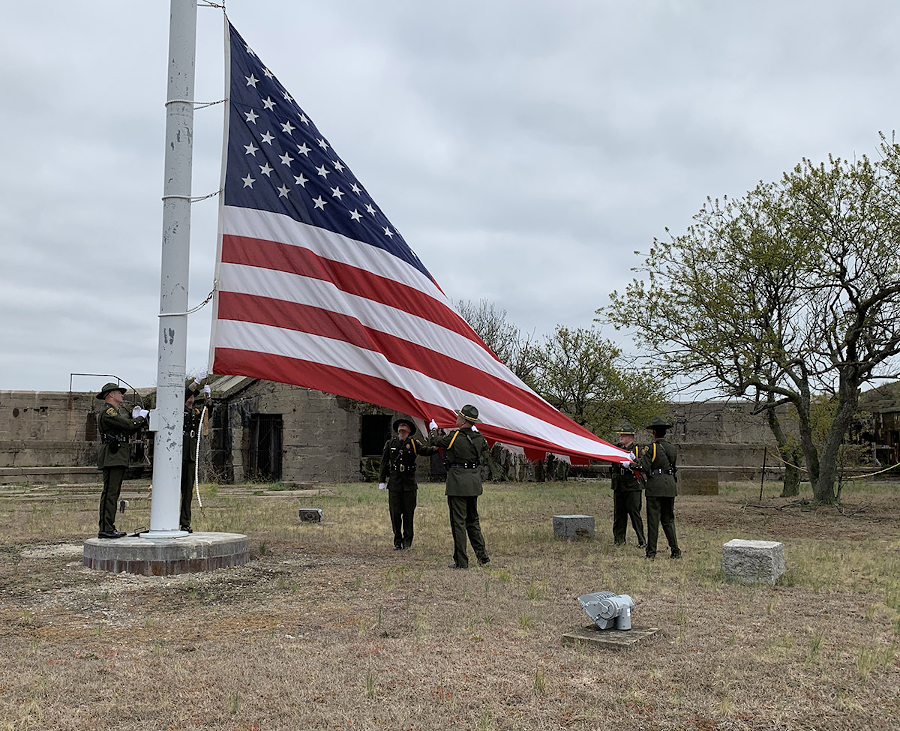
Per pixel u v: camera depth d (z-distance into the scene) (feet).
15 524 45.88
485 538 41.75
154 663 17.52
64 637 20.17
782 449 78.28
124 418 31.58
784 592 26.94
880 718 14.73
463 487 31.50
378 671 17.03
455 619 22.06
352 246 33.78
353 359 32.58
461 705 15.02
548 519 53.36
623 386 103.35
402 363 33.53
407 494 37.35
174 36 32.17
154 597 25.09
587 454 35.94
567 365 112.27
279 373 31.50
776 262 62.18
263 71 34.04
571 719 14.42
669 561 33.83
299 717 14.32
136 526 45.03
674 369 65.46
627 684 16.35
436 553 35.78
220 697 15.31
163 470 31.45
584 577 29.27
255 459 105.91
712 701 15.44
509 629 20.90
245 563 31.60
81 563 31.14
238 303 31.65
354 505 63.36
